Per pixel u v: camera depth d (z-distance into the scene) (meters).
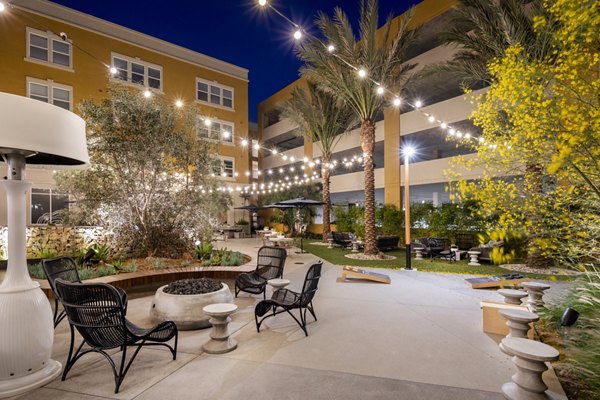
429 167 17.67
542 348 2.81
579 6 3.14
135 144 8.73
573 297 4.75
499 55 9.58
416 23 17.48
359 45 12.55
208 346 3.98
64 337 4.44
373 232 13.13
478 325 4.92
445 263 11.37
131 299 6.46
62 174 8.69
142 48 21.20
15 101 2.81
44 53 17.69
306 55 12.62
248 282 6.45
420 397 2.95
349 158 25.19
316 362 3.67
